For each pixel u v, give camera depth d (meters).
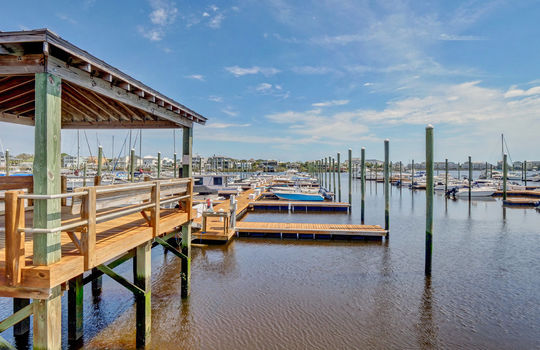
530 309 8.88
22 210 3.71
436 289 10.14
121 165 58.44
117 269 11.30
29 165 31.31
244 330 7.49
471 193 38.41
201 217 15.94
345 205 26.89
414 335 7.50
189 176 8.91
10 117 7.40
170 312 8.27
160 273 11.11
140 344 6.36
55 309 3.91
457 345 7.14
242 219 22.84
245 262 12.48
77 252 4.43
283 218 23.55
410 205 31.50
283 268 11.86
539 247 15.34
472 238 17.16
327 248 14.70
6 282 3.67
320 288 10.06
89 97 6.71
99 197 4.56
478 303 9.21
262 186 45.38
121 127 8.90
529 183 60.94
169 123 8.80
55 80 3.97
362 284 10.47
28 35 3.63
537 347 7.11
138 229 6.04
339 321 8.04
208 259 12.80
